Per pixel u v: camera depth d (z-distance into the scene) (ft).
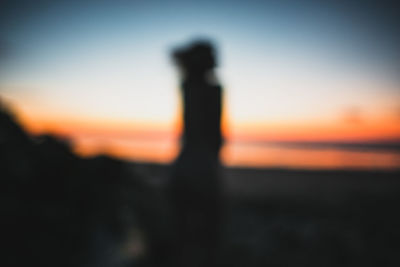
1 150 3.88
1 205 3.39
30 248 3.25
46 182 4.04
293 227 10.32
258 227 10.30
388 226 10.74
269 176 23.95
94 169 4.64
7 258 3.04
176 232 4.47
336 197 15.58
